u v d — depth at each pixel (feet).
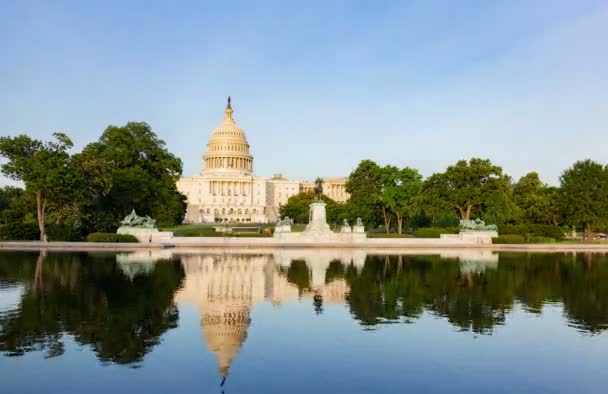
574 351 53.83
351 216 301.84
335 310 72.84
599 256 175.22
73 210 227.81
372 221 322.14
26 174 205.05
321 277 108.06
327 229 237.66
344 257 161.68
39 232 219.20
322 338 57.67
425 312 72.02
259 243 216.33
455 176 262.06
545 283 102.12
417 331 61.21
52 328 60.64
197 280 100.78
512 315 70.74
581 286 98.17
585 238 302.25
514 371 47.52
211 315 68.64
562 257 169.48
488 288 94.73
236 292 86.99
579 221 272.31
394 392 42.06
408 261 148.87
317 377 45.29
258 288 91.61
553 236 266.57
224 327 62.18
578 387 43.80
